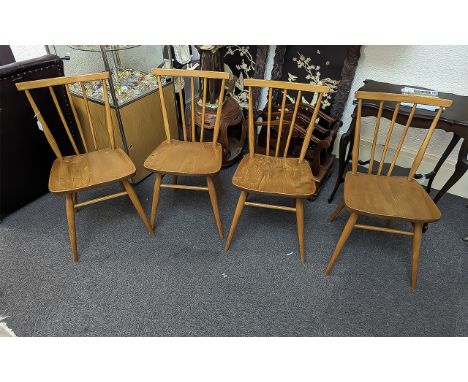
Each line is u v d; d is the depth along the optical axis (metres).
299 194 1.42
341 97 1.93
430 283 1.53
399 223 1.84
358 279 1.55
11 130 1.64
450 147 1.71
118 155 1.64
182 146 1.73
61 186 1.43
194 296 1.47
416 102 1.34
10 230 1.75
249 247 1.70
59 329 1.34
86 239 1.71
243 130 2.16
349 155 1.87
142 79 2.10
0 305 1.41
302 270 1.59
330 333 1.35
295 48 1.95
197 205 1.96
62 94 1.81
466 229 1.80
